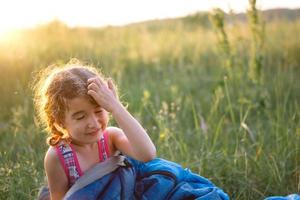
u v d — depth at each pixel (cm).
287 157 425
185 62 926
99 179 280
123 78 757
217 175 403
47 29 855
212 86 670
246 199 390
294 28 1048
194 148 462
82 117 266
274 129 489
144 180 292
